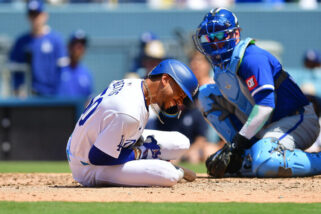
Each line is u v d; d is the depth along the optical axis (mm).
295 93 21172
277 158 19984
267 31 49875
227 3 52062
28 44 41844
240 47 19875
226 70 20203
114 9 49188
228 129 21906
